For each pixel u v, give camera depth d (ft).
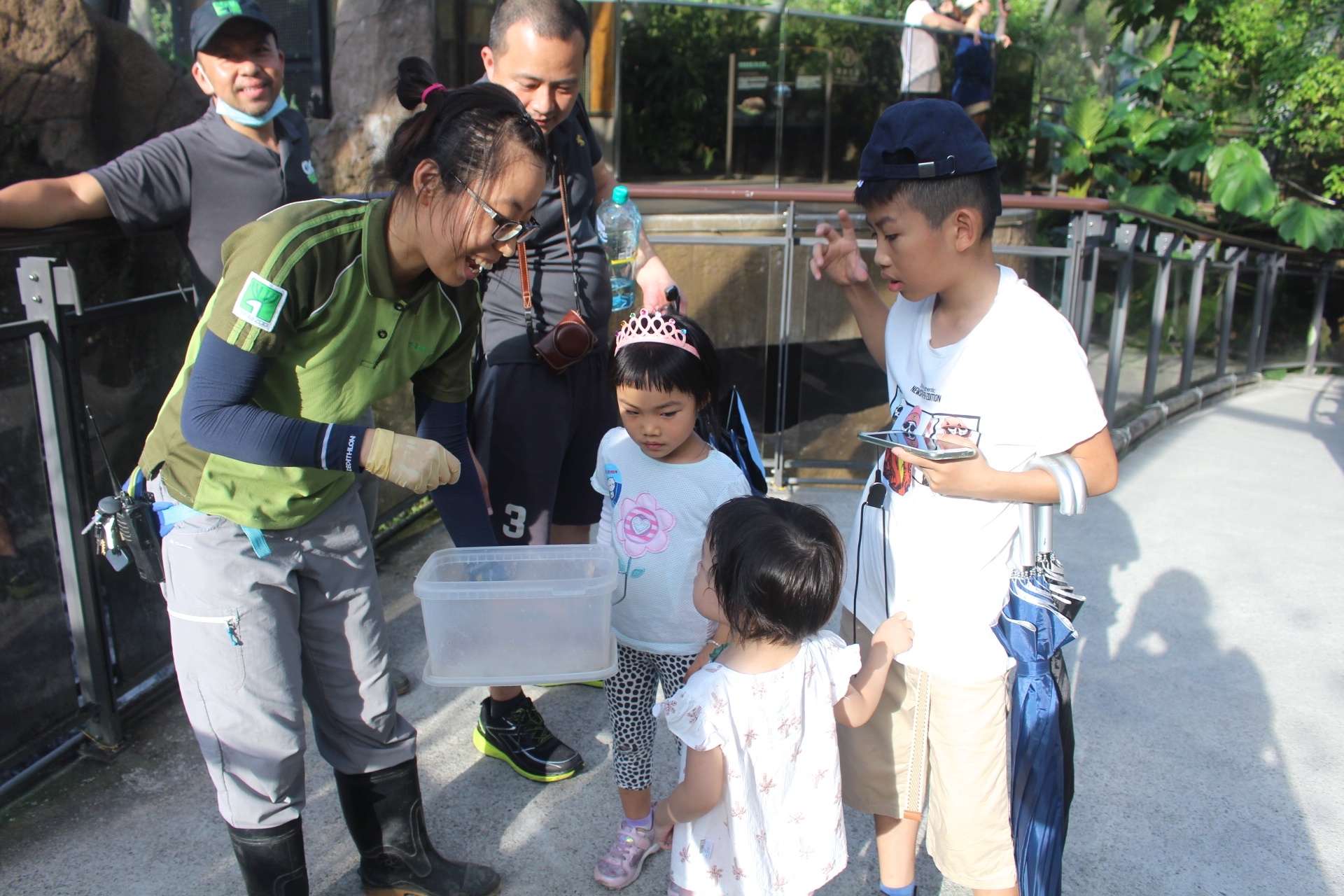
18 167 13.23
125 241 9.19
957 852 5.94
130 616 8.48
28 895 6.70
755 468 6.88
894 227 5.30
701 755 5.16
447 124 4.77
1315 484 16.87
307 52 18.16
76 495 7.66
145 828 7.40
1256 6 30.19
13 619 7.40
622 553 6.64
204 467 5.34
